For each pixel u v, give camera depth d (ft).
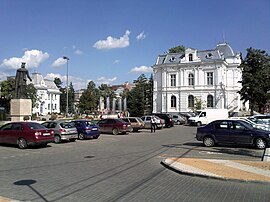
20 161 41.39
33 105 257.34
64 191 24.90
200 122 146.10
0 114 126.31
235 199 22.63
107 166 37.04
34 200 22.33
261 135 52.29
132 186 26.66
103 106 317.42
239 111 210.79
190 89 215.10
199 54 217.56
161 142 68.39
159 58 233.35
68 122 70.85
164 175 31.65
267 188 26.20
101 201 21.99
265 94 160.66
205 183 28.09
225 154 47.34
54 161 41.22
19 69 106.01
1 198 22.80
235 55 226.38
